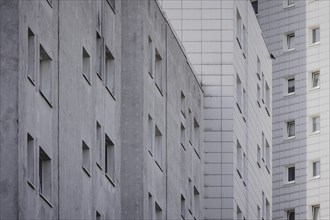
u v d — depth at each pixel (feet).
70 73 202.90
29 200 182.39
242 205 315.58
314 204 435.12
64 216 197.98
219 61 306.55
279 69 449.06
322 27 445.37
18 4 181.16
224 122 305.12
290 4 449.89
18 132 179.01
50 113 193.47
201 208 299.38
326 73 442.91
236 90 312.50
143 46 247.50
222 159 304.30
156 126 257.55
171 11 308.81
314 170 439.22
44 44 192.13
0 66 180.04
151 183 251.19
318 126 441.27
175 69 275.18
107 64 231.09
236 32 313.53
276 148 445.37
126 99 245.65
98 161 219.82
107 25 227.81
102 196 220.23
